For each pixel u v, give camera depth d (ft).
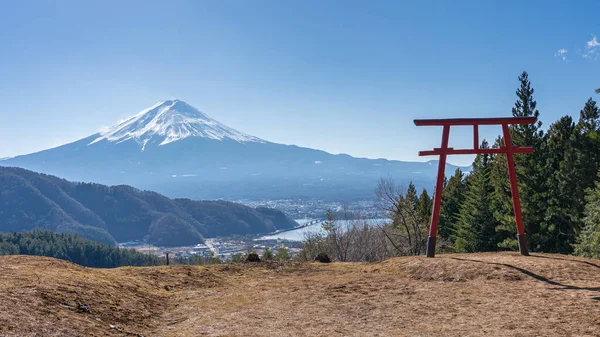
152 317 29.12
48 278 30.07
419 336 24.76
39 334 21.15
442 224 164.86
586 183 99.71
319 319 28.76
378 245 104.37
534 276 37.70
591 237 85.51
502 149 46.80
